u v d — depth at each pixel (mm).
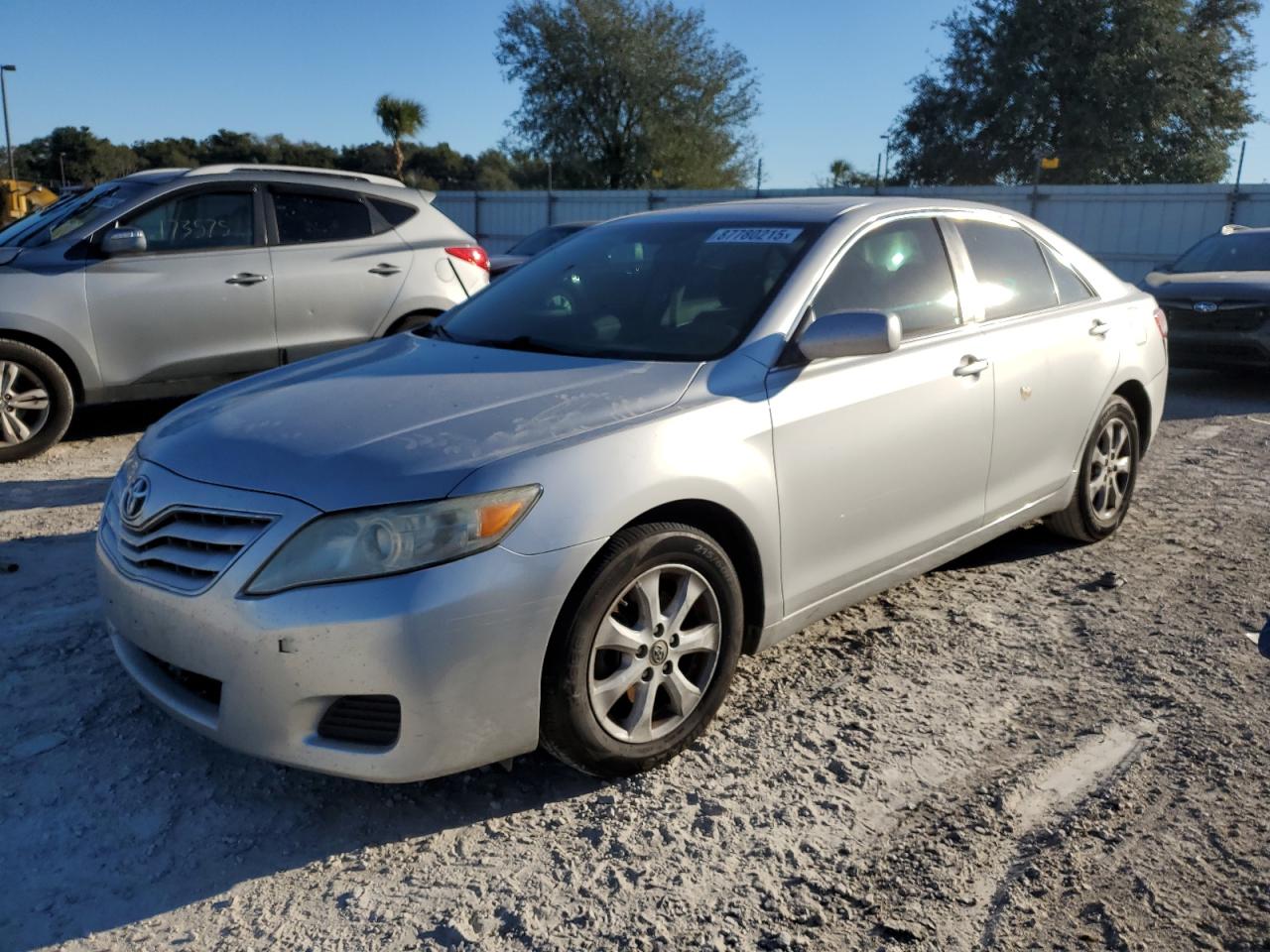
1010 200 23125
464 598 2625
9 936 2438
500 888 2621
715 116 40469
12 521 5371
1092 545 5191
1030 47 34031
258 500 2738
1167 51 33375
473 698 2686
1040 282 4727
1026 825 2871
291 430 3012
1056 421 4570
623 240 4273
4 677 3645
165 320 6930
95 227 6805
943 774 3127
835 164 37969
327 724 2721
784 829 2852
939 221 4273
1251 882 2639
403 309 7863
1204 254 11336
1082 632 4156
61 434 6750
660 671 3055
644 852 2758
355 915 2525
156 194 6988
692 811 2936
